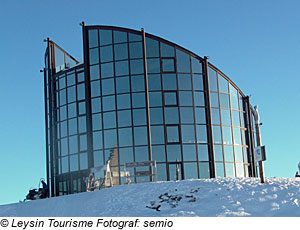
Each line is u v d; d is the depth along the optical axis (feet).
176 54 115.03
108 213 63.31
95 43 116.98
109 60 115.03
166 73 113.60
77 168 115.34
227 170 114.32
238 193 62.59
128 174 108.27
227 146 115.96
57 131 122.01
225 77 119.85
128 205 65.10
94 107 114.52
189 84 114.42
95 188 99.86
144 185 72.54
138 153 109.19
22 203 80.94
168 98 112.47
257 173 125.70
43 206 76.74
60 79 123.24
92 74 116.16
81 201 72.79
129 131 110.52
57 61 127.95
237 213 56.13
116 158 109.91
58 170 120.06
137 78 112.68
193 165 110.32
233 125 119.14
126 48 114.42
